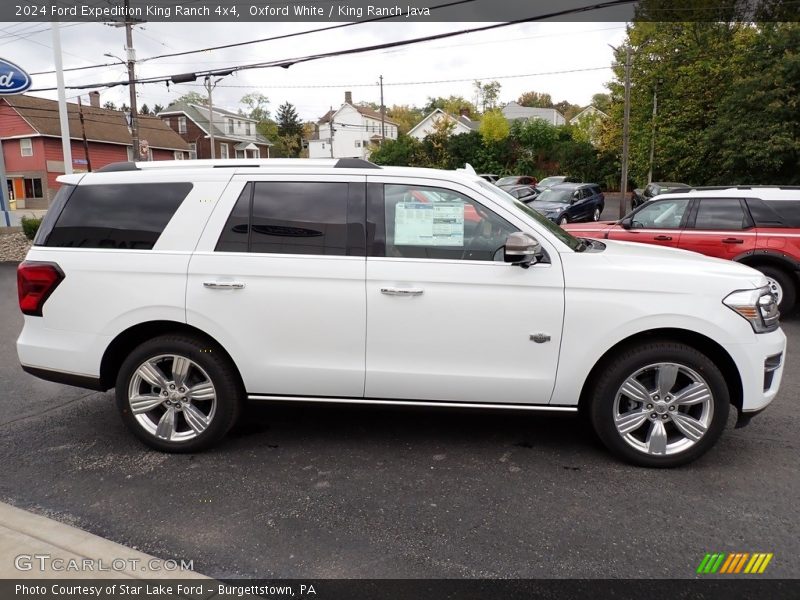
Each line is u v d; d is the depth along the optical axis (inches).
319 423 177.9
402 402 149.6
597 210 878.4
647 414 144.9
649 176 1353.3
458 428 173.6
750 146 976.9
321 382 149.3
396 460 153.3
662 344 141.9
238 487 139.9
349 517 126.6
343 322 145.6
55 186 1603.1
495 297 141.7
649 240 328.8
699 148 1208.8
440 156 1868.8
